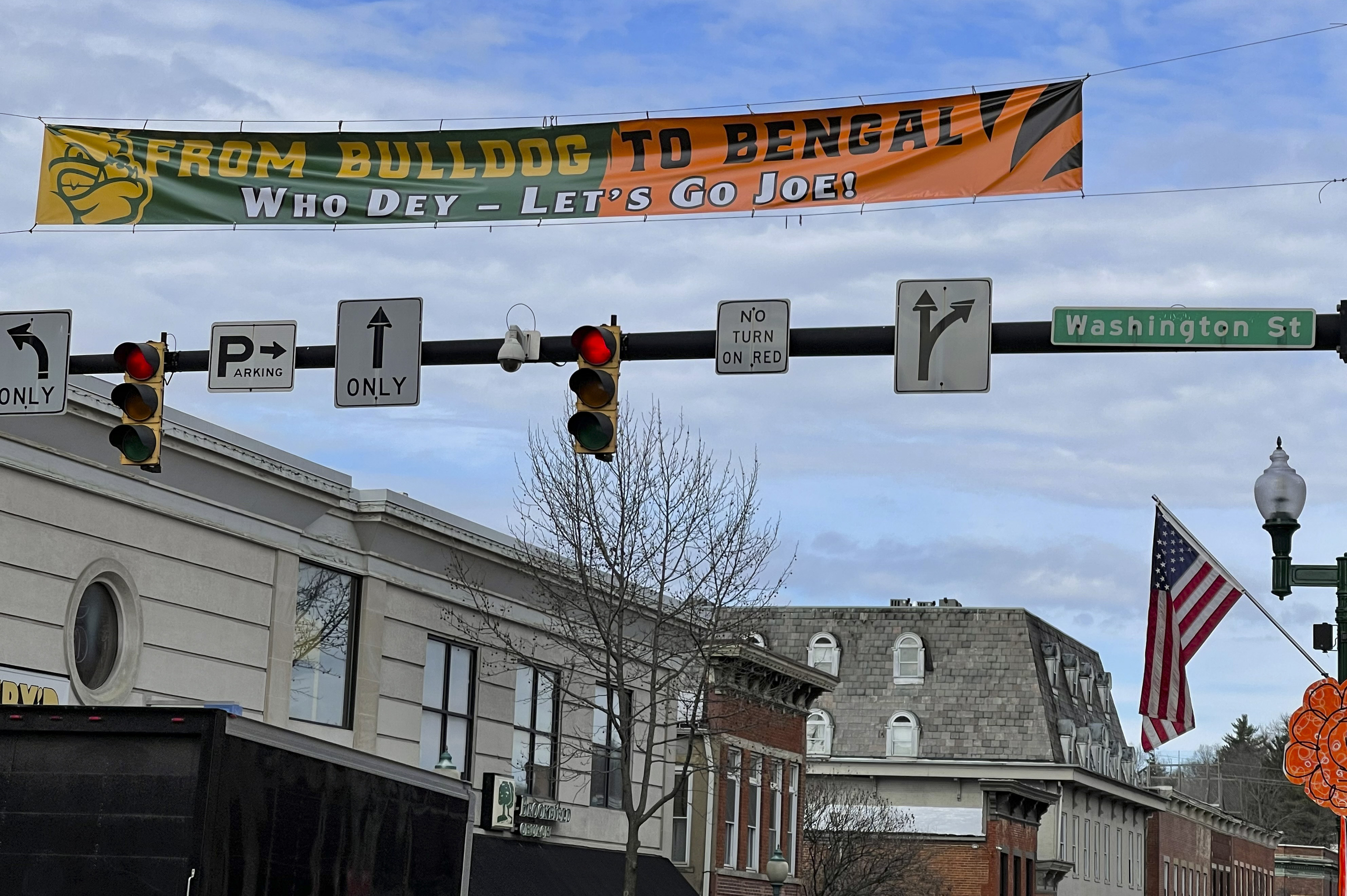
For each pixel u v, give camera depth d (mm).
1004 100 17297
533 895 35000
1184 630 25859
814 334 16656
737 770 42812
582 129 17969
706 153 17750
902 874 60156
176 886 14961
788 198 17547
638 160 17828
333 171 18547
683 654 39562
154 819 15148
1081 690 81188
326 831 17141
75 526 25750
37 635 24922
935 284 16344
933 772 70375
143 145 19219
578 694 39188
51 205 19250
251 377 17859
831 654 76250
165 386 18359
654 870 42625
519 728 37875
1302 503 20203
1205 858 101750
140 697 26891
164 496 27656
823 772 71812
